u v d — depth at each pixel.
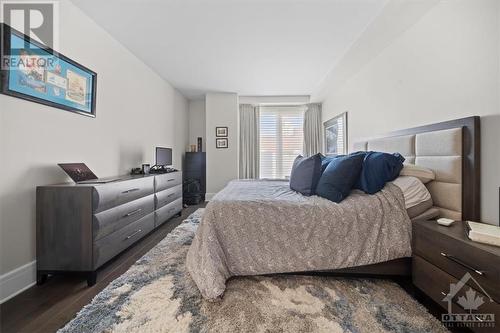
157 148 3.56
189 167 5.10
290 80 4.20
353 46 2.75
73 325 1.25
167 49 3.06
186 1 2.13
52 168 1.95
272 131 5.48
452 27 1.79
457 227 1.39
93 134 2.46
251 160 5.42
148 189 2.66
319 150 5.33
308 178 2.15
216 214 1.69
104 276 1.82
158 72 3.87
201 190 5.06
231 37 2.75
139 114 3.39
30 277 1.71
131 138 3.19
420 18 2.12
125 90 3.04
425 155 1.96
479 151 1.58
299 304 1.41
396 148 2.32
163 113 4.21
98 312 1.35
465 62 1.68
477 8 1.59
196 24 2.49
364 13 2.25
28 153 1.75
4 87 1.57
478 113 1.60
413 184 1.75
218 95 5.02
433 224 1.46
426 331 1.20
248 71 3.80
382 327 1.22
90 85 2.38
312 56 3.20
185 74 3.95
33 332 1.24
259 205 1.71
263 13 2.29
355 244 1.61
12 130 1.64
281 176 5.48
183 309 1.37
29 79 1.75
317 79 4.13
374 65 3.00
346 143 3.90
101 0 2.11
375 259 1.59
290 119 5.48
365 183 1.86
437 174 1.82
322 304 1.42
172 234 2.76
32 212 1.76
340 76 3.71
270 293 1.52
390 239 1.60
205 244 1.60
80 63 2.26
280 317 1.30
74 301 1.51
